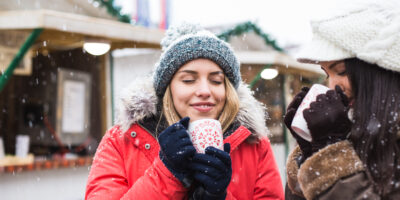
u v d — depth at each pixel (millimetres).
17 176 4516
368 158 1214
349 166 1212
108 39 4449
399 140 1210
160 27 6945
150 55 5695
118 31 4410
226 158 1294
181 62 1534
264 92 8188
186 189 1355
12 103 5418
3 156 4523
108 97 5629
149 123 1595
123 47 4973
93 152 5469
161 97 1673
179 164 1300
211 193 1280
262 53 6957
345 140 1265
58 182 4957
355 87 1273
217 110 1570
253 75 7414
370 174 1207
